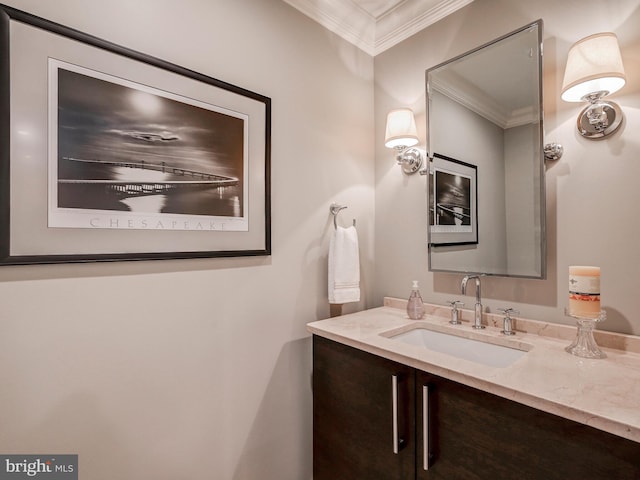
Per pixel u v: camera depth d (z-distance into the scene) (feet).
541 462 2.64
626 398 2.57
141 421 3.60
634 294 3.58
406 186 5.83
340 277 5.23
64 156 3.10
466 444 3.10
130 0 3.54
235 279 4.38
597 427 2.33
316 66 5.40
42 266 3.04
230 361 4.33
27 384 2.97
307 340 5.20
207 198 4.07
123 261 3.46
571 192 4.00
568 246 4.03
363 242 6.14
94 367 3.31
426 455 3.37
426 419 3.37
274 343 4.79
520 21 4.45
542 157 4.12
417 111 5.69
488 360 4.21
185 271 3.93
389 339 4.13
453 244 5.06
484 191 4.67
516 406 2.78
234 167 4.31
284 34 4.97
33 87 2.95
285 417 4.91
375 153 6.31
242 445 4.45
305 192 5.21
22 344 2.94
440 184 5.22
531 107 4.24
